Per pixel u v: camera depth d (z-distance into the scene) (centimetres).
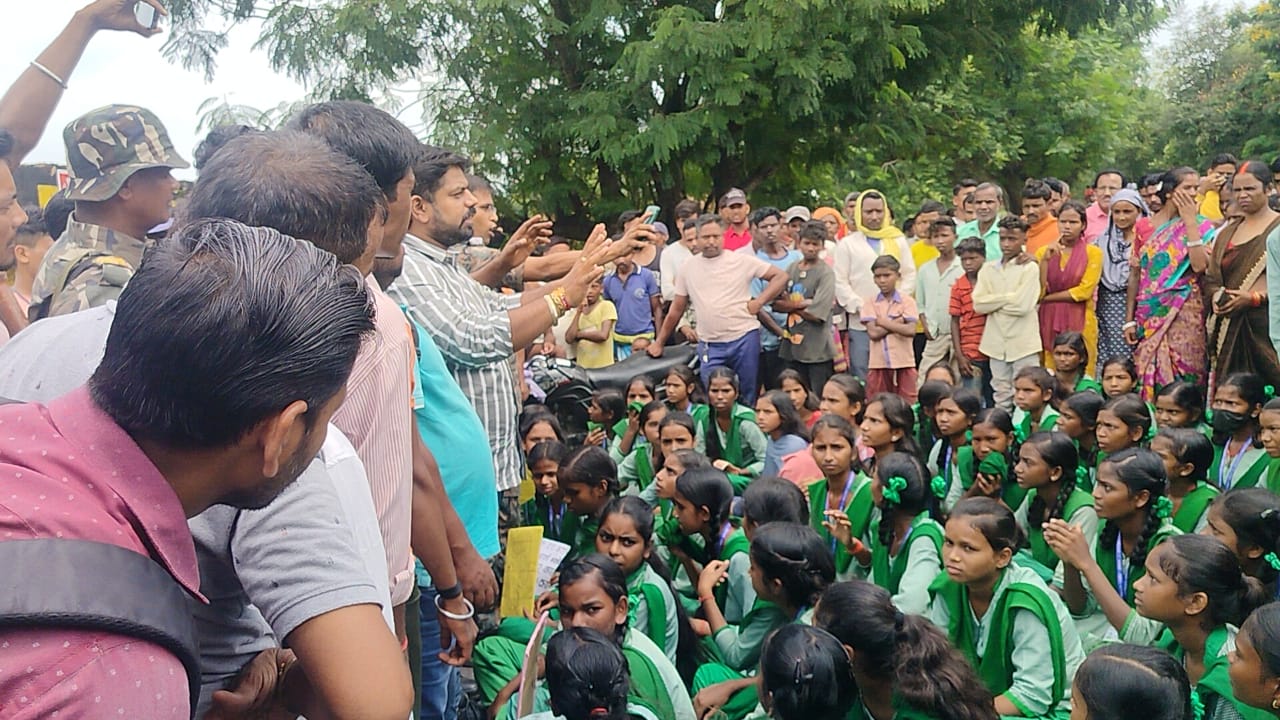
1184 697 226
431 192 258
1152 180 751
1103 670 229
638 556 340
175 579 96
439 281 248
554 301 247
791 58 1005
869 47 1053
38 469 91
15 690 82
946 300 742
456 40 1118
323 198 140
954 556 309
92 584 86
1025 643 301
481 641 328
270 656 126
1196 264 591
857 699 267
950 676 254
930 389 547
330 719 116
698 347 710
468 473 231
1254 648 234
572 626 283
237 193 139
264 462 98
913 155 1466
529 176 1128
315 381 97
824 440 417
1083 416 472
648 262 789
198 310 92
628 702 267
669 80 1053
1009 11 1199
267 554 116
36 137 256
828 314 731
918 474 371
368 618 118
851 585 269
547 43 1136
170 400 92
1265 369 554
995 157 1672
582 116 1083
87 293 213
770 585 325
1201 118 1959
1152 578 282
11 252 261
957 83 1368
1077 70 1798
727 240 819
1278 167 599
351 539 122
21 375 126
